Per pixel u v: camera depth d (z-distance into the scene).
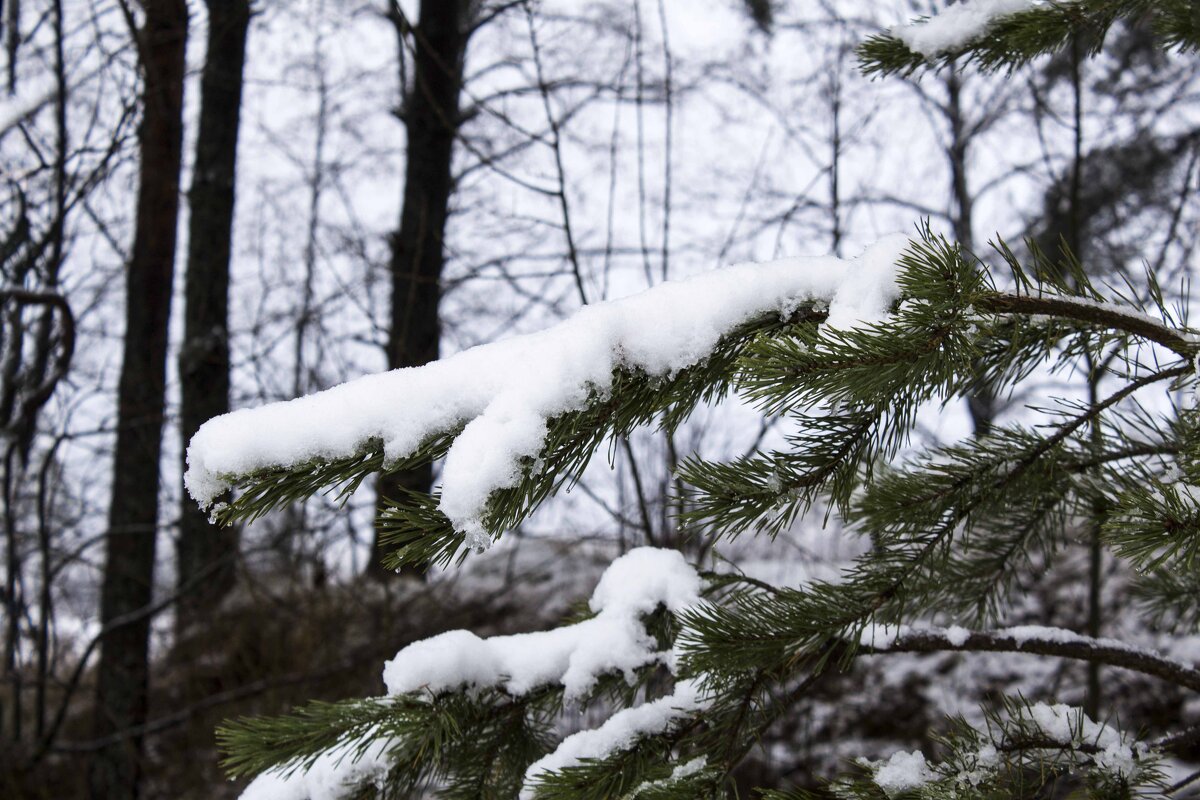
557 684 1.41
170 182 5.71
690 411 1.01
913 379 0.89
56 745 5.17
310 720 1.24
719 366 1.00
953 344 0.91
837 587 1.33
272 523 6.00
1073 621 5.34
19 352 5.45
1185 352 1.05
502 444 0.82
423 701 1.29
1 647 5.95
